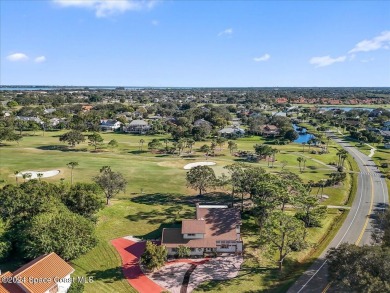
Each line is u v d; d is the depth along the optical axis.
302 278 56.69
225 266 61.75
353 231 75.38
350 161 144.38
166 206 89.12
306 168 130.88
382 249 49.25
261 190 72.06
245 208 87.25
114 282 55.94
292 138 188.38
